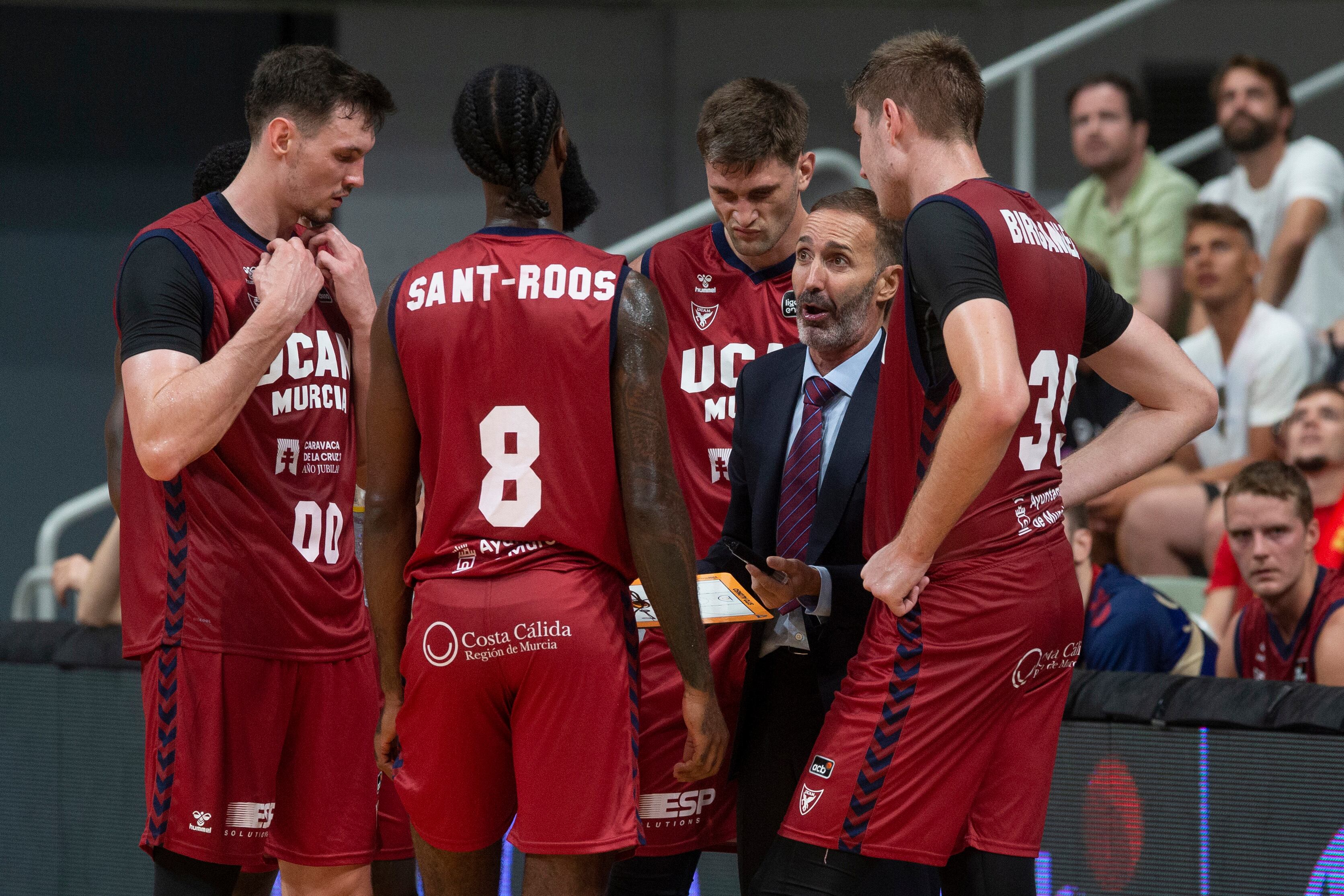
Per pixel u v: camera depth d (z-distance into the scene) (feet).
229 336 30.66
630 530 25.96
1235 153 71.72
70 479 100.22
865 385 31.42
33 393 100.01
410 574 27.32
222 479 30.73
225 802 30.55
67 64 99.04
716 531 36.45
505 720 26.45
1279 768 30.76
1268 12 87.97
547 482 25.89
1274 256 68.85
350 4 96.17
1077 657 27.35
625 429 25.90
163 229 30.42
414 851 35.99
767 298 36.60
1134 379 29.01
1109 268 73.20
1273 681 31.73
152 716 30.53
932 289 24.73
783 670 31.71
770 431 32.58
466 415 25.99
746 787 32.24
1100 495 29.01
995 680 25.43
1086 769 33.30
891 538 27.25
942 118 26.68
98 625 42.75
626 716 26.22
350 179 32.27
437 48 97.30
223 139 100.01
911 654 25.48
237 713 30.60
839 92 96.22
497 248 26.43
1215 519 57.36
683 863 35.27
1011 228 25.27
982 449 23.40
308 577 31.58
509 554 25.95
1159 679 32.94
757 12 96.53
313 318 32.42
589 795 25.64
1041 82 91.81
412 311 26.32
